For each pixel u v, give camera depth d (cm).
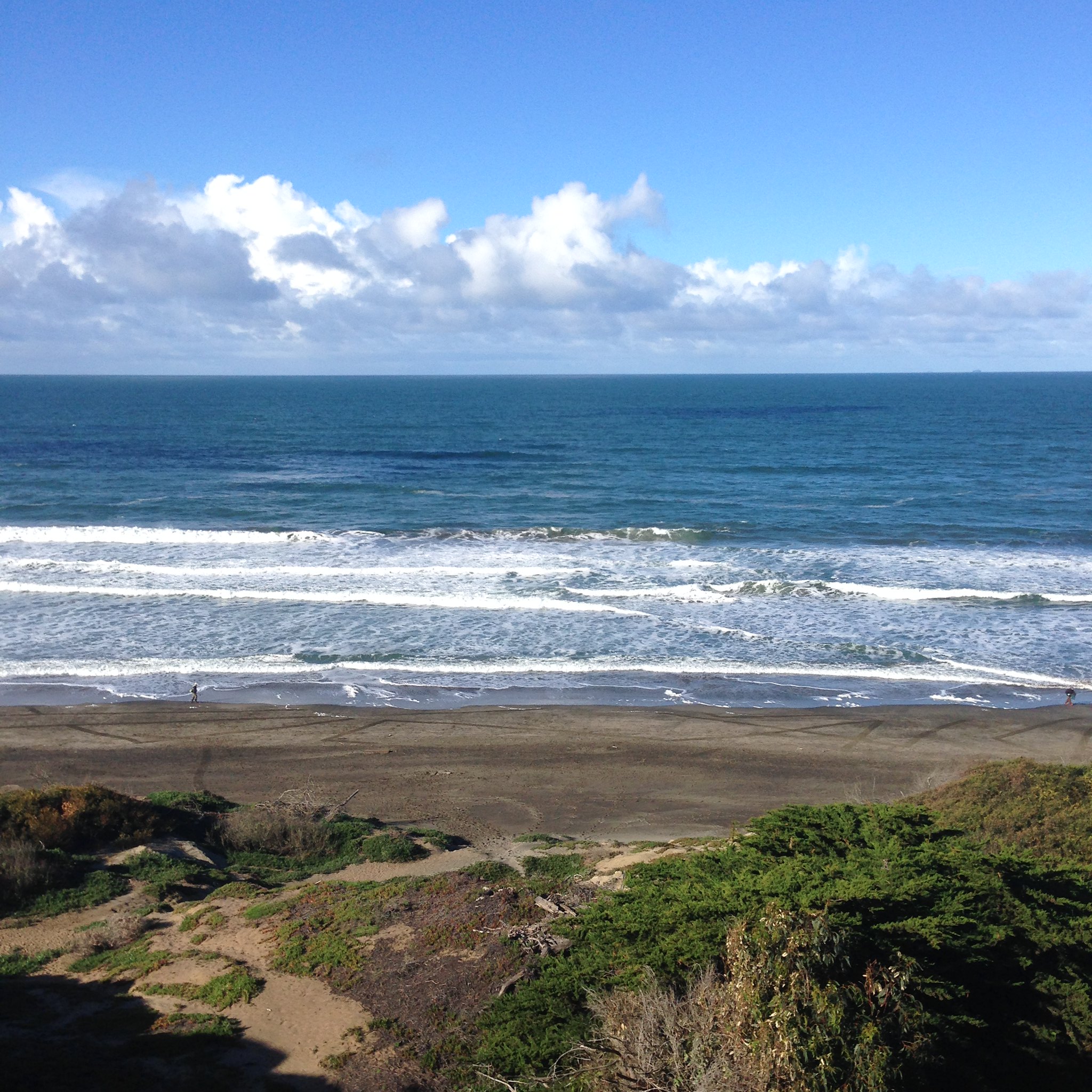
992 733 2267
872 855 1034
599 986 867
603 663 2722
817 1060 653
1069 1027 838
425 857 1562
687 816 1825
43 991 1062
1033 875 1024
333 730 2256
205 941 1189
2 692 2444
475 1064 858
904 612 3228
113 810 1622
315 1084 862
